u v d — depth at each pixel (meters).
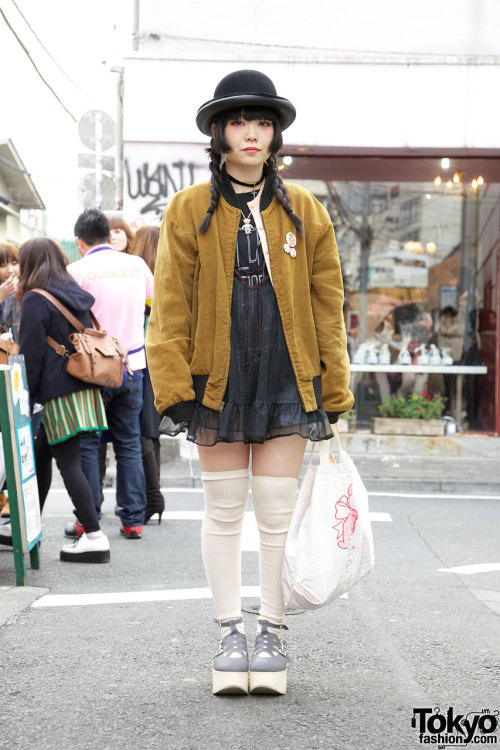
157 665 3.12
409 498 7.35
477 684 2.97
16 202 26.11
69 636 3.46
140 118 10.04
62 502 6.84
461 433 11.55
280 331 2.83
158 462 6.15
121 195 10.45
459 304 11.62
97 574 4.55
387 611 3.90
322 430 2.83
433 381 11.62
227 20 10.20
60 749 2.42
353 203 11.38
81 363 4.54
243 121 2.78
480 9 10.38
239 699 2.80
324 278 2.92
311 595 2.79
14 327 6.38
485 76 10.23
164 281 2.83
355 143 10.26
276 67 10.15
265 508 2.88
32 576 4.48
